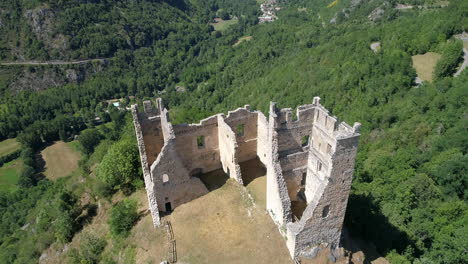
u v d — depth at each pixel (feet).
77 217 164.55
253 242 116.06
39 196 286.05
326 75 315.58
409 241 140.05
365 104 257.96
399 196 155.02
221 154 153.89
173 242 117.29
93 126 430.20
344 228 145.07
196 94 465.06
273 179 116.47
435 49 287.28
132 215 134.62
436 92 234.79
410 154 186.29
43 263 156.25
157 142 145.48
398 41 304.30
